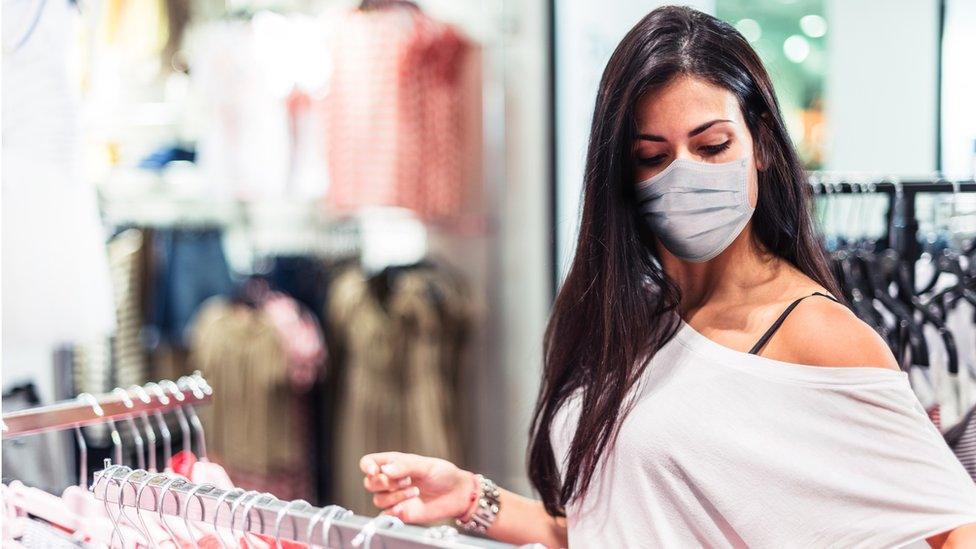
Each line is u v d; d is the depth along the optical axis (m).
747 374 0.96
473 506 1.19
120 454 1.16
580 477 1.08
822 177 1.59
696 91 0.96
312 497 3.02
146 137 3.12
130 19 2.91
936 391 1.46
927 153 2.63
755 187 1.00
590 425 1.05
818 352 0.92
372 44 3.00
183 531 1.01
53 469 1.44
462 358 3.24
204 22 3.14
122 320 2.66
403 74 3.00
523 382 3.39
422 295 3.06
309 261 3.11
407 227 3.52
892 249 1.55
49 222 1.55
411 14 3.07
